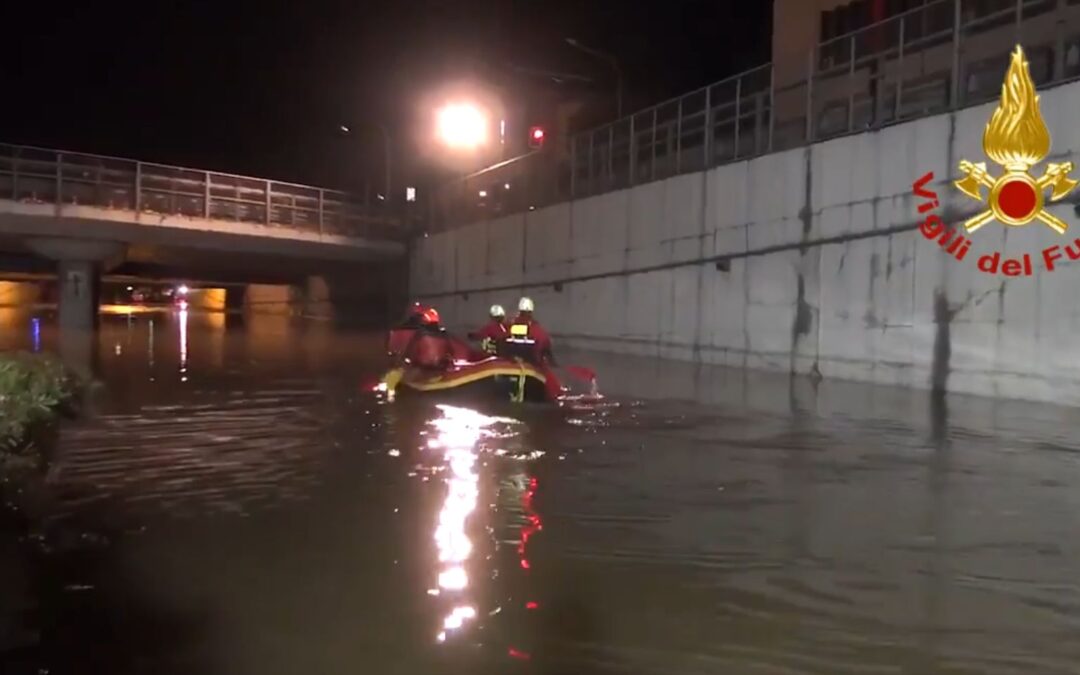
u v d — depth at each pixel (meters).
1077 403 13.61
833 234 18.05
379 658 5.09
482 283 32.69
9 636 5.37
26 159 28.94
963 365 15.43
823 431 12.46
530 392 15.45
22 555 6.84
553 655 5.14
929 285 16.02
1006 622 5.64
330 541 7.21
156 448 11.20
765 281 19.91
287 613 5.71
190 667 4.98
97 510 8.16
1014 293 14.50
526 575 6.43
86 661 5.05
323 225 35.41
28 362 11.36
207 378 19.94
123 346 29.56
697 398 15.93
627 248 24.73
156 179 31.19
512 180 31.66
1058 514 8.11
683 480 9.47
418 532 7.47
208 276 46.88
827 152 18.23
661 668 4.99
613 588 6.18
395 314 39.56
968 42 16.78
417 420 13.59
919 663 5.07
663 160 23.86
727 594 6.09
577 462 10.40
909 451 11.02
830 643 5.32
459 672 4.92
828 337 18.22
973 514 8.12
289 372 21.27
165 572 6.46
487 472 9.85
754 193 20.19
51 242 31.92
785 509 8.30
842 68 18.89
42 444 9.83
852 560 6.80
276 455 10.80
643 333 24.05
